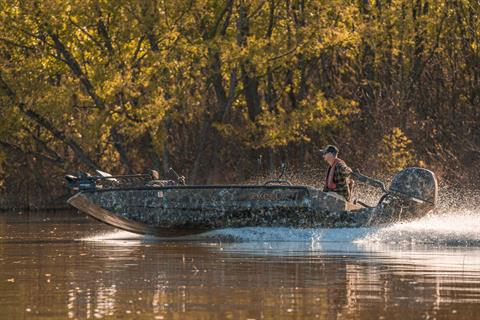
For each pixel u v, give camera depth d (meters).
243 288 27.77
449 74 83.75
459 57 84.06
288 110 85.56
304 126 79.81
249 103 85.94
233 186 44.00
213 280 29.44
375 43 84.56
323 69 87.62
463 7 84.94
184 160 84.44
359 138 80.38
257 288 27.77
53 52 77.75
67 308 24.62
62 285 28.50
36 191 86.56
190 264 33.66
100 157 84.69
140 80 72.50
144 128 73.50
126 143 78.00
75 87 74.38
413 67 86.06
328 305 24.94
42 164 86.12
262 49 77.31
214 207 43.91
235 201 43.97
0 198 86.00
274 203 43.91
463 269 32.03
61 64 78.81
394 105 80.00
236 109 89.12
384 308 24.53
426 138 79.25
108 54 75.12
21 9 74.44
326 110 80.94
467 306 24.80
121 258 36.00
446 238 42.78
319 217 43.97
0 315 23.73
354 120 82.00
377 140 78.62
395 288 27.70
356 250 38.94
